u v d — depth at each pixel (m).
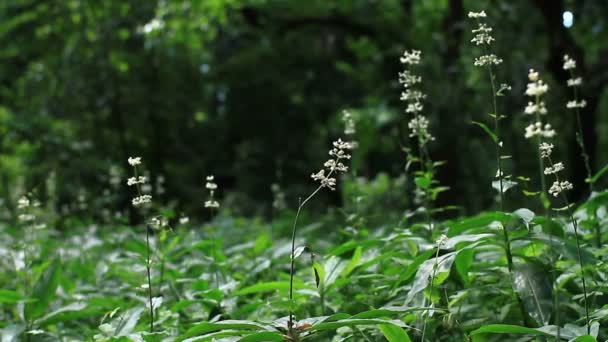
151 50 21.47
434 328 4.30
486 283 4.77
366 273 5.39
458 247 4.41
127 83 22.98
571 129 15.09
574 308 4.04
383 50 19.17
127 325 4.44
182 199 25.59
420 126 5.08
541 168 3.44
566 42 15.13
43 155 18.92
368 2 19.69
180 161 28.41
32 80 21.08
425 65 16.16
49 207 11.09
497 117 4.20
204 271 6.18
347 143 3.60
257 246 6.72
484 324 4.27
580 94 13.45
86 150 19.78
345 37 23.53
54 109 21.02
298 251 3.64
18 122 18.97
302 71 28.62
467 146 16.72
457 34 16.47
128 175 18.66
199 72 25.67
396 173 21.77
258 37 27.70
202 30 19.52
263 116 31.02
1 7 20.30
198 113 26.98
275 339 3.52
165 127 26.28
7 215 13.07
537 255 4.54
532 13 16.91
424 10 19.34
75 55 20.61
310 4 19.92
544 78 16.42
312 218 14.49
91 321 5.73
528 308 3.93
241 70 28.59
